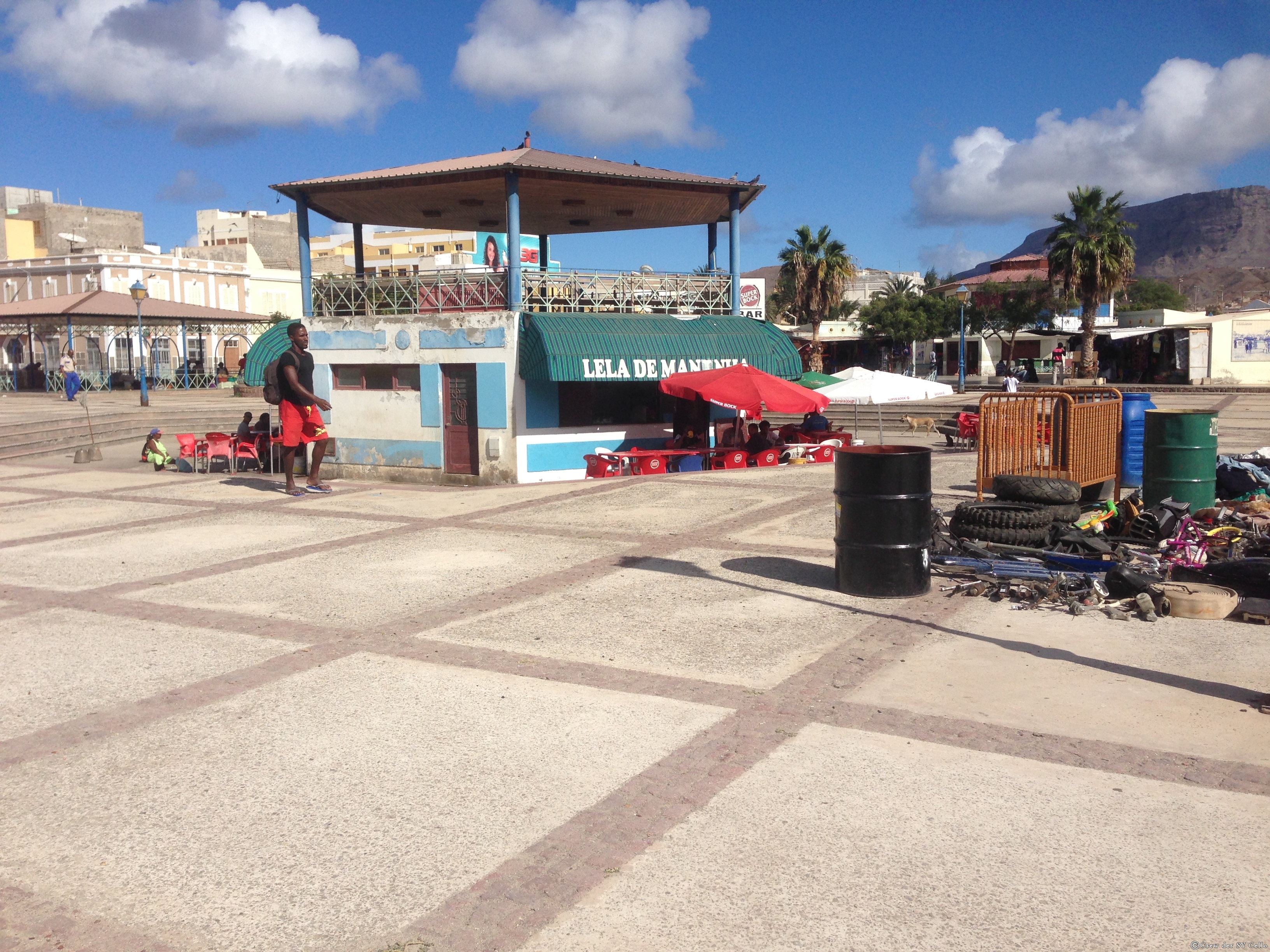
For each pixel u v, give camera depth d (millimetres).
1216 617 7121
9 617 7980
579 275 17812
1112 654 6309
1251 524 9492
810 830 4055
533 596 8180
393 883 3736
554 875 3754
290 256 82438
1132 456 13445
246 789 4605
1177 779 4445
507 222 17891
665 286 18656
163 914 3568
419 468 17562
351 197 18500
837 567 8109
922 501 7828
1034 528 8984
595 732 5199
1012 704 5441
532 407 16875
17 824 4309
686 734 5129
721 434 19062
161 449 19359
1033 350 64125
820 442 19750
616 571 9023
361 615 7719
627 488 14367
